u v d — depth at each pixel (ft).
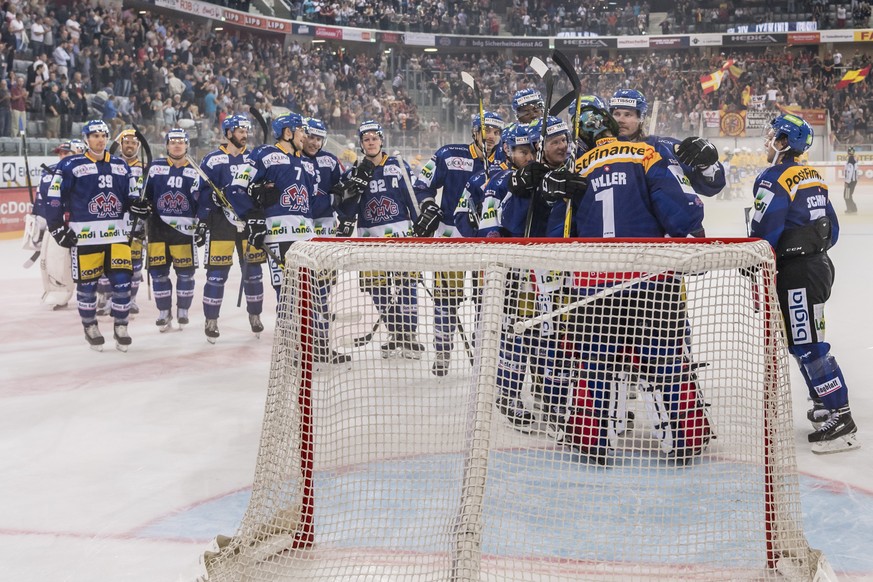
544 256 8.79
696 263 8.69
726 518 9.14
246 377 18.88
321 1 102.01
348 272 9.70
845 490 11.54
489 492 9.61
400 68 105.50
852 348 20.62
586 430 9.66
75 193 21.18
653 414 9.82
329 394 10.25
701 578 8.34
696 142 12.71
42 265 28.27
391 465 10.66
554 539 8.82
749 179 88.63
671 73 108.27
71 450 13.76
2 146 52.13
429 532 9.07
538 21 114.01
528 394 9.55
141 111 65.87
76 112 59.00
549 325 9.52
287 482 9.36
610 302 9.91
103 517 10.90
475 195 18.24
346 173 21.57
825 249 13.42
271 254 20.83
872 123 98.78
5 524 10.71
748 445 9.57
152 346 22.47
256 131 77.61
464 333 9.90
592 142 13.43
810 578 8.44
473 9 112.06
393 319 9.89
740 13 116.88
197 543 10.02
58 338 23.59
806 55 112.68
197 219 24.25
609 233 12.59
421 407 9.96
